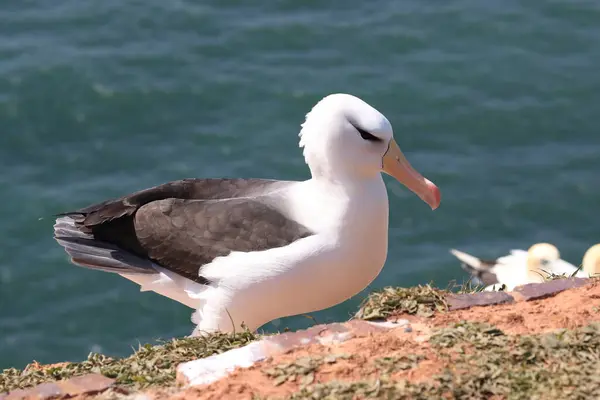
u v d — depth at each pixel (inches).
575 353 246.1
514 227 844.6
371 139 323.0
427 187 331.9
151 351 280.1
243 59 1045.8
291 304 326.6
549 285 290.4
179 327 746.8
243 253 326.6
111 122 959.6
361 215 321.7
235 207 338.0
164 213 347.3
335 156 323.3
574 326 261.1
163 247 343.3
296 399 231.9
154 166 913.5
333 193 325.1
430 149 932.0
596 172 895.1
